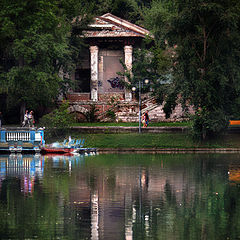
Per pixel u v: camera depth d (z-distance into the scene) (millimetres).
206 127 77125
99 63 119750
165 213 32188
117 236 26797
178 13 78750
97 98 115312
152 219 30562
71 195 38094
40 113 109062
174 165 57344
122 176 48312
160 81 112688
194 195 38250
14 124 108375
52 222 29625
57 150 75750
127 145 79000
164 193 39188
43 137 76812
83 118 111438
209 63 78625
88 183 43906
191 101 79125
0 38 89000
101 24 114750
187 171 51969
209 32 77438
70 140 76688
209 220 30359
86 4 114562
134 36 114250
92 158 66625
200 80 76312
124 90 116125
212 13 75125
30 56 87812
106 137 82438
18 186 42219
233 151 77125
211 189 41125
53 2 92375
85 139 82250
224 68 76625
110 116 107312
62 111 89125
